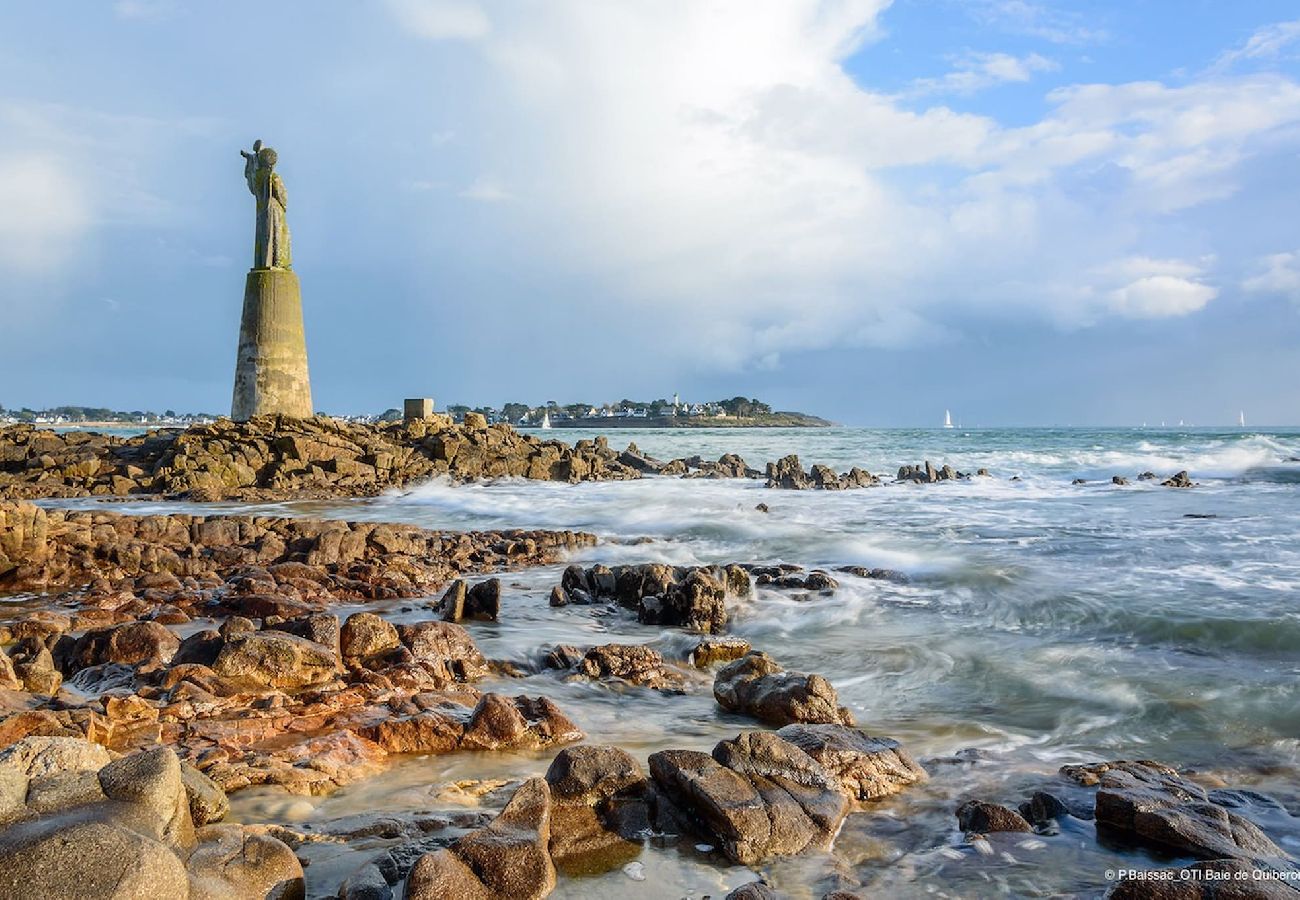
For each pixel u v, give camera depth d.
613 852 6.29
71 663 10.88
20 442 45.50
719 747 7.33
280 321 47.34
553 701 10.02
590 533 23.98
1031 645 12.77
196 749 7.83
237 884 5.00
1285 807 7.26
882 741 8.16
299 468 40.44
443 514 30.77
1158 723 9.45
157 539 20.83
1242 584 15.53
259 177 47.38
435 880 5.30
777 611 15.48
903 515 27.47
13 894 4.03
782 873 6.09
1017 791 7.57
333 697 9.40
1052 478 42.69
